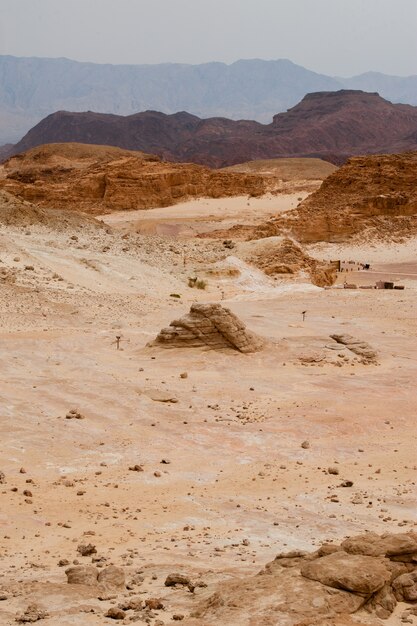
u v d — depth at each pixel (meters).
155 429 39.66
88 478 32.28
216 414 42.88
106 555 23.06
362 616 15.84
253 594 16.47
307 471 35.09
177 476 33.38
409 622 15.64
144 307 75.00
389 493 32.06
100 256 92.25
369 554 17.61
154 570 20.95
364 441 40.59
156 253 103.44
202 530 26.55
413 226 152.00
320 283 108.56
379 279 116.44
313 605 15.76
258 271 104.19
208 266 99.62
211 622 15.49
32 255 83.88
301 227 150.50
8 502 28.31
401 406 46.94
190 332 56.62
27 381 45.34
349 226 150.50
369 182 163.50
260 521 27.72
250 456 37.16
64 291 75.38
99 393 44.09
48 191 196.62
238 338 56.66
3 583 19.47
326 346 59.72
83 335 59.94
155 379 49.22
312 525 27.45
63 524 26.41
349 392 49.47
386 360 59.75
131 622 16.38
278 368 54.62
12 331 59.50
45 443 36.03
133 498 30.05
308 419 42.91
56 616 16.81
